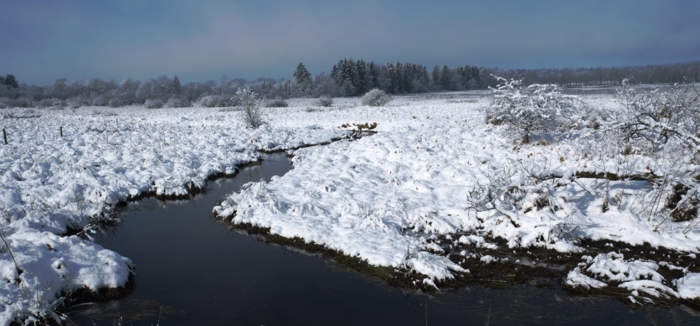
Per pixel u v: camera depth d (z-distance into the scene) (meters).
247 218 9.37
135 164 13.97
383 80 94.44
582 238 7.74
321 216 9.24
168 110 49.38
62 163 13.53
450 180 11.57
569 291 6.16
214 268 7.22
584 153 12.45
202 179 13.05
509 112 14.96
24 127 23.84
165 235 8.83
